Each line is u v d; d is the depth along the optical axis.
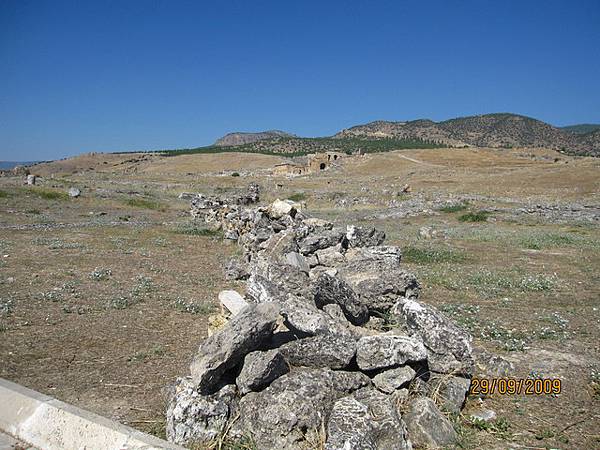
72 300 11.09
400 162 93.56
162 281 13.56
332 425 4.78
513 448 5.21
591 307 11.62
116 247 19.56
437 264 17.73
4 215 28.91
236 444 4.93
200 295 12.08
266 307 5.60
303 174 87.06
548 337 9.10
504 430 5.61
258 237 16.72
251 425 5.06
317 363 5.67
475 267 17.19
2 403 5.58
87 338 8.63
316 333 5.98
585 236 26.73
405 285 8.06
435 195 48.38
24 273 13.81
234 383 5.55
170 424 5.13
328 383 5.31
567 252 21.16
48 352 7.91
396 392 5.61
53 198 37.88
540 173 59.56
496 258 19.41
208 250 19.81
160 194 49.44
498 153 112.12
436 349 6.21
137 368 7.34
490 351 8.33
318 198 51.38
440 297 12.48
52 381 6.82
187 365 7.46
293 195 53.34
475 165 87.56
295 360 5.69
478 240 24.61
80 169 145.38
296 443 4.82
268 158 127.31
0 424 5.39
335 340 5.81
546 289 13.62
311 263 12.19
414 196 48.66
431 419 5.23
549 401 6.44
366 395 5.43
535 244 23.05
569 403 6.39
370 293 8.08
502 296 12.73
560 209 38.03
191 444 4.95
